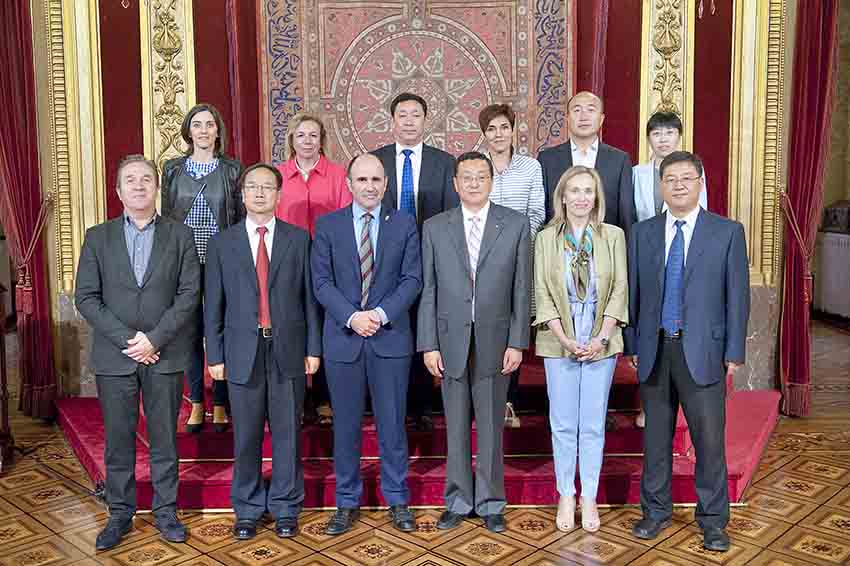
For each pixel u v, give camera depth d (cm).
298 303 369
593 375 368
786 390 559
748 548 355
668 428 365
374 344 365
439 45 562
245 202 363
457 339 365
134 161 358
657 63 552
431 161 409
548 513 394
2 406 496
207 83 551
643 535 364
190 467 416
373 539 366
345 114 564
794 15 549
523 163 408
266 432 430
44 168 550
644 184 434
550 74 559
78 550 360
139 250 364
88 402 550
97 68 543
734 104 553
